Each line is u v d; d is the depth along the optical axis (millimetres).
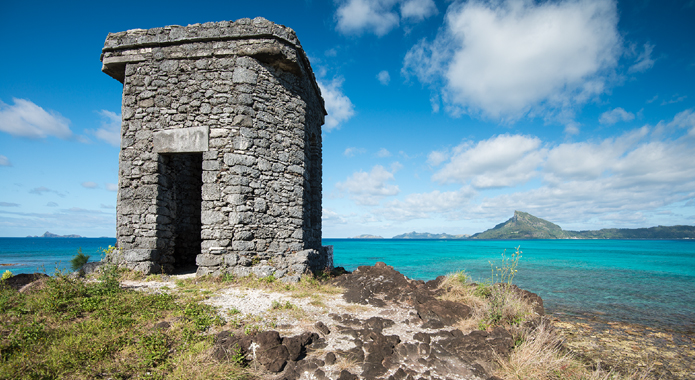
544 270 24719
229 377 3516
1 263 31734
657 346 6797
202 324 4785
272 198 9055
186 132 8852
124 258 8414
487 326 5578
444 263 31156
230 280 7906
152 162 8922
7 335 3949
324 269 10797
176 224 10734
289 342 4281
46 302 4965
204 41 9141
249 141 8797
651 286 16188
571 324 8516
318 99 12758
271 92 9383
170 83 9109
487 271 23875
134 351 3871
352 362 4152
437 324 5602
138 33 9289
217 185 8609
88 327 4340
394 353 4461
